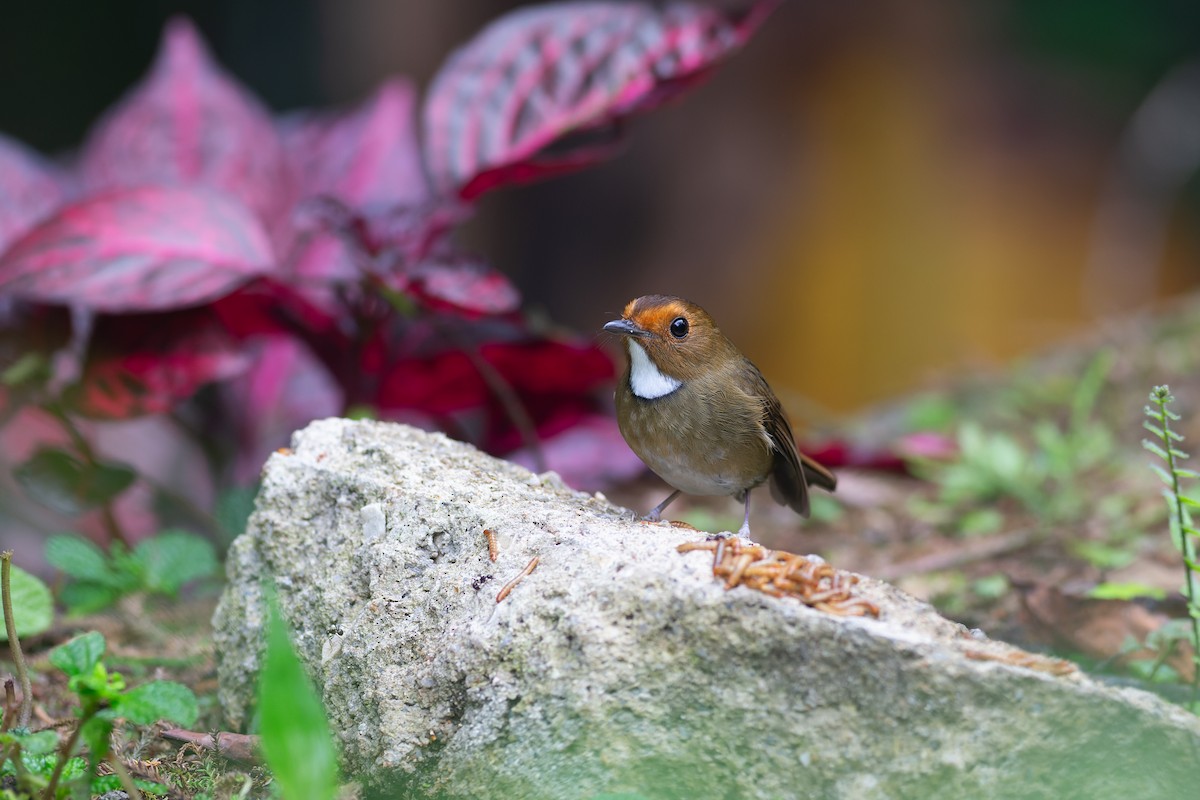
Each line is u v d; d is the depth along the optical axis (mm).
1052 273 26250
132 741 6238
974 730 4625
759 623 4848
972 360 22000
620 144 10281
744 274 22969
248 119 11484
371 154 11797
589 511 6195
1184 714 4648
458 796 5207
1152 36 28578
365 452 6367
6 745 5230
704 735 4891
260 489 6363
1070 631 7809
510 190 22344
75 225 9172
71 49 25484
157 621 8508
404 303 9242
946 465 12219
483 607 5445
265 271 9336
